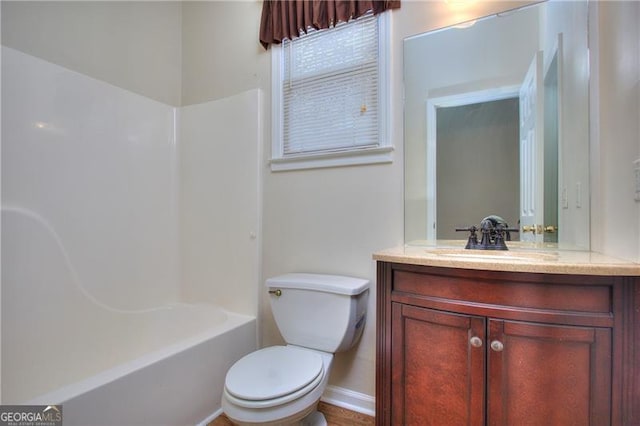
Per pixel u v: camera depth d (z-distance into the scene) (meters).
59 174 1.59
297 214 1.76
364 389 1.54
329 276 1.59
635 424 0.82
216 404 1.51
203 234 2.07
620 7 1.02
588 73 1.22
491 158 1.42
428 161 1.50
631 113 0.94
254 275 1.85
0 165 1.39
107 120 1.80
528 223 1.36
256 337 1.82
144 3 2.06
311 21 1.69
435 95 1.49
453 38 1.47
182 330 1.98
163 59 2.17
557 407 0.88
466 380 0.98
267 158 1.86
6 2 1.48
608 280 0.85
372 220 1.57
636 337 0.83
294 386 1.09
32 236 1.48
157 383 1.22
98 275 1.74
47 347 1.51
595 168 1.18
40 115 1.52
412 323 1.08
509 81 1.39
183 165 2.17
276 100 1.84
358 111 1.63
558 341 0.88
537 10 1.35
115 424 1.08
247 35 1.98
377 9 1.57
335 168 1.66
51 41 1.62
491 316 0.94
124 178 1.88
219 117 2.02
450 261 0.99
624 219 0.99
